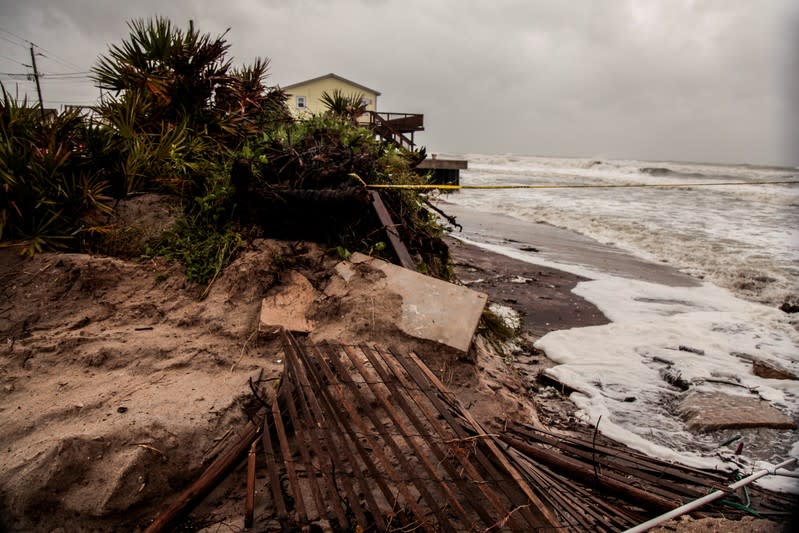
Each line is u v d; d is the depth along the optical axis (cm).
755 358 480
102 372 290
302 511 209
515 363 457
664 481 252
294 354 298
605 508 234
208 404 262
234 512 224
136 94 517
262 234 420
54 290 349
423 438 246
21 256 368
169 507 216
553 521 206
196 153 482
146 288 370
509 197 2153
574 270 842
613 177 4044
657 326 557
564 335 526
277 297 361
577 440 287
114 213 425
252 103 611
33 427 235
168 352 308
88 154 454
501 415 306
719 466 306
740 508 242
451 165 2217
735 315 611
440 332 333
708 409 371
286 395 265
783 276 826
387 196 469
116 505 211
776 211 1688
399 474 242
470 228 1284
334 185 442
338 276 383
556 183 3192
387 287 362
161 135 484
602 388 415
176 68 533
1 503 202
